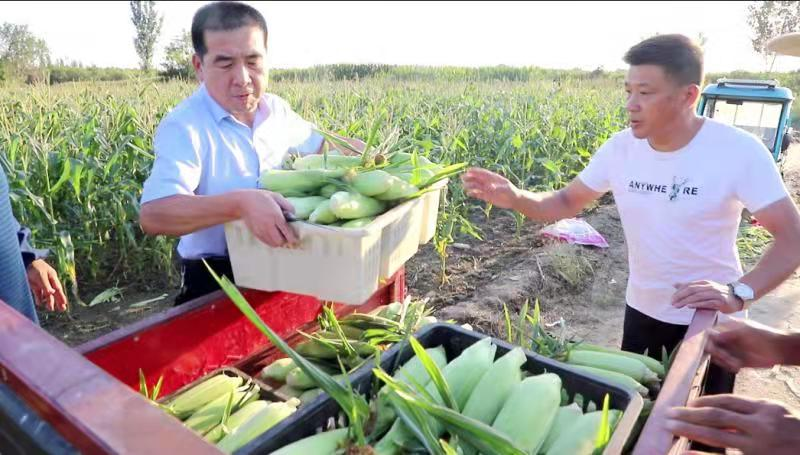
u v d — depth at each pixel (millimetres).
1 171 2277
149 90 11055
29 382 961
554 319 5312
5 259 2262
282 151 2629
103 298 5223
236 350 2010
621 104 16422
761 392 4203
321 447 1239
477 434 1202
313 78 20406
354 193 1873
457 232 7492
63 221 5980
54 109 8008
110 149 6195
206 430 1605
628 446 1433
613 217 8711
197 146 2246
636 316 2904
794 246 2234
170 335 1775
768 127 9578
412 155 2195
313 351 1969
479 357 1564
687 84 2332
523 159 8344
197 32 2186
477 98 14453
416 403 1208
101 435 821
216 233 2418
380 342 2082
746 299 2025
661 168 2570
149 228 2064
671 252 2637
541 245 7051
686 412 1147
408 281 5977
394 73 30578
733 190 2416
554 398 1409
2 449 1156
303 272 1792
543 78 31984
